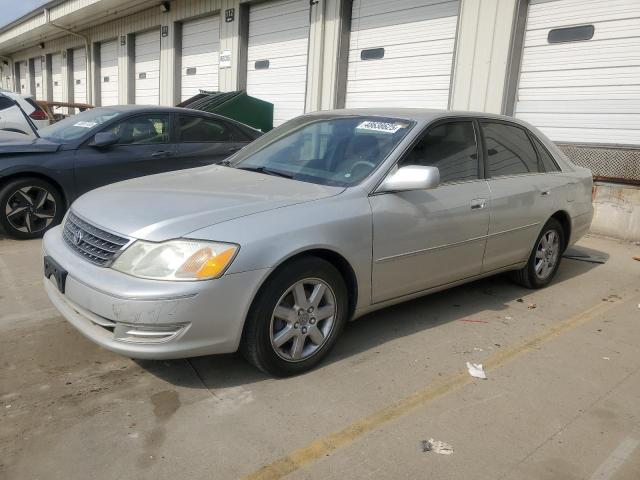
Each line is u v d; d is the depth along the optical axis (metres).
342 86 10.64
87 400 2.94
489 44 8.16
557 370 3.49
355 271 3.38
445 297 4.77
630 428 2.87
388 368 3.42
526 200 4.53
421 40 9.27
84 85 22.11
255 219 3.02
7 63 31.67
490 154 4.36
